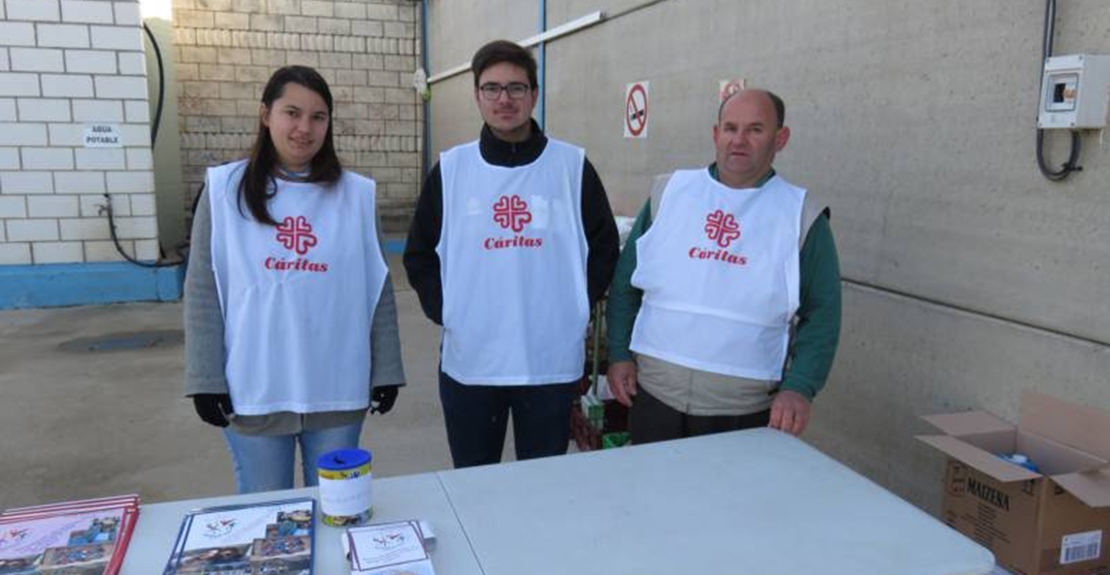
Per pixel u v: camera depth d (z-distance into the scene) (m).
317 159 1.78
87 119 6.04
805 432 2.95
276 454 1.83
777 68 3.06
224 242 1.72
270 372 1.75
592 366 3.41
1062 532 1.82
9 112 5.85
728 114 1.88
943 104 2.28
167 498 2.91
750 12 3.23
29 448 3.34
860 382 2.65
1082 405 1.90
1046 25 1.92
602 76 4.81
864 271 2.63
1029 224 2.03
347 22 9.49
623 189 4.60
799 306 1.90
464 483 1.47
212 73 9.01
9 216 5.99
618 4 4.51
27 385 4.16
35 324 5.53
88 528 1.26
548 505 1.38
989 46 2.12
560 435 2.17
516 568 1.18
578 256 2.09
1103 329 1.86
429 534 1.24
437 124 9.61
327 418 1.83
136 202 6.26
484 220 2.02
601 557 1.21
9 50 5.78
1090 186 1.87
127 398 3.97
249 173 1.72
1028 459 2.03
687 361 1.93
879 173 2.54
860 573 1.18
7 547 1.20
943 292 2.31
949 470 2.06
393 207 10.13
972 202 2.20
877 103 2.53
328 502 1.29
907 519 1.35
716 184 1.95
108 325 5.51
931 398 2.37
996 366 2.14
